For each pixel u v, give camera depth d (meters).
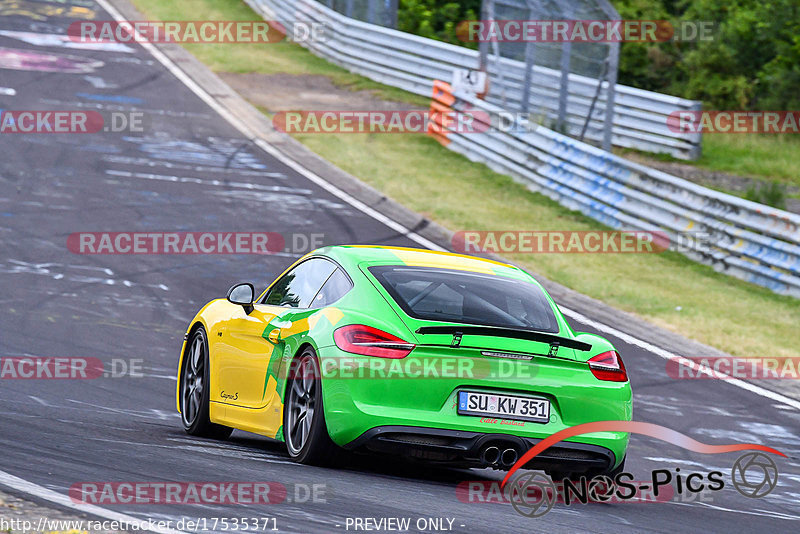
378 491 20.39
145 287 48.31
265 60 118.06
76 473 18.91
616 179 72.06
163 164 74.25
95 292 46.56
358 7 129.75
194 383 29.23
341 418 21.69
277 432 24.02
